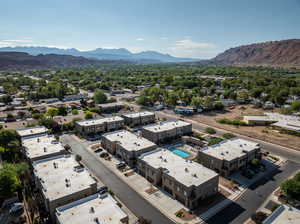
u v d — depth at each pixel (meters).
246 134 100.62
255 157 73.88
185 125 98.12
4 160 72.31
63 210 42.06
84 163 72.75
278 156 78.38
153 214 48.75
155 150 70.12
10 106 150.75
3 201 52.25
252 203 52.34
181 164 61.47
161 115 134.88
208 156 68.62
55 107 139.00
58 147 71.88
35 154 66.00
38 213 48.12
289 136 98.31
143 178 63.84
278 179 63.19
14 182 51.69
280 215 39.88
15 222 45.94
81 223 38.50
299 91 180.25
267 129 108.00
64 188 48.69
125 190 57.78
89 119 107.62
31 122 112.56
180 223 45.94
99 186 59.09
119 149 75.75
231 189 58.06
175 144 89.12
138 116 114.69
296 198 49.94
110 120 106.75
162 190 57.75
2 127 102.75
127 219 40.38
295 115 128.50
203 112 142.50
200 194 51.31
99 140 93.75
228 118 127.94
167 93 173.12
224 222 46.12
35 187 57.84
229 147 74.62
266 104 153.25
